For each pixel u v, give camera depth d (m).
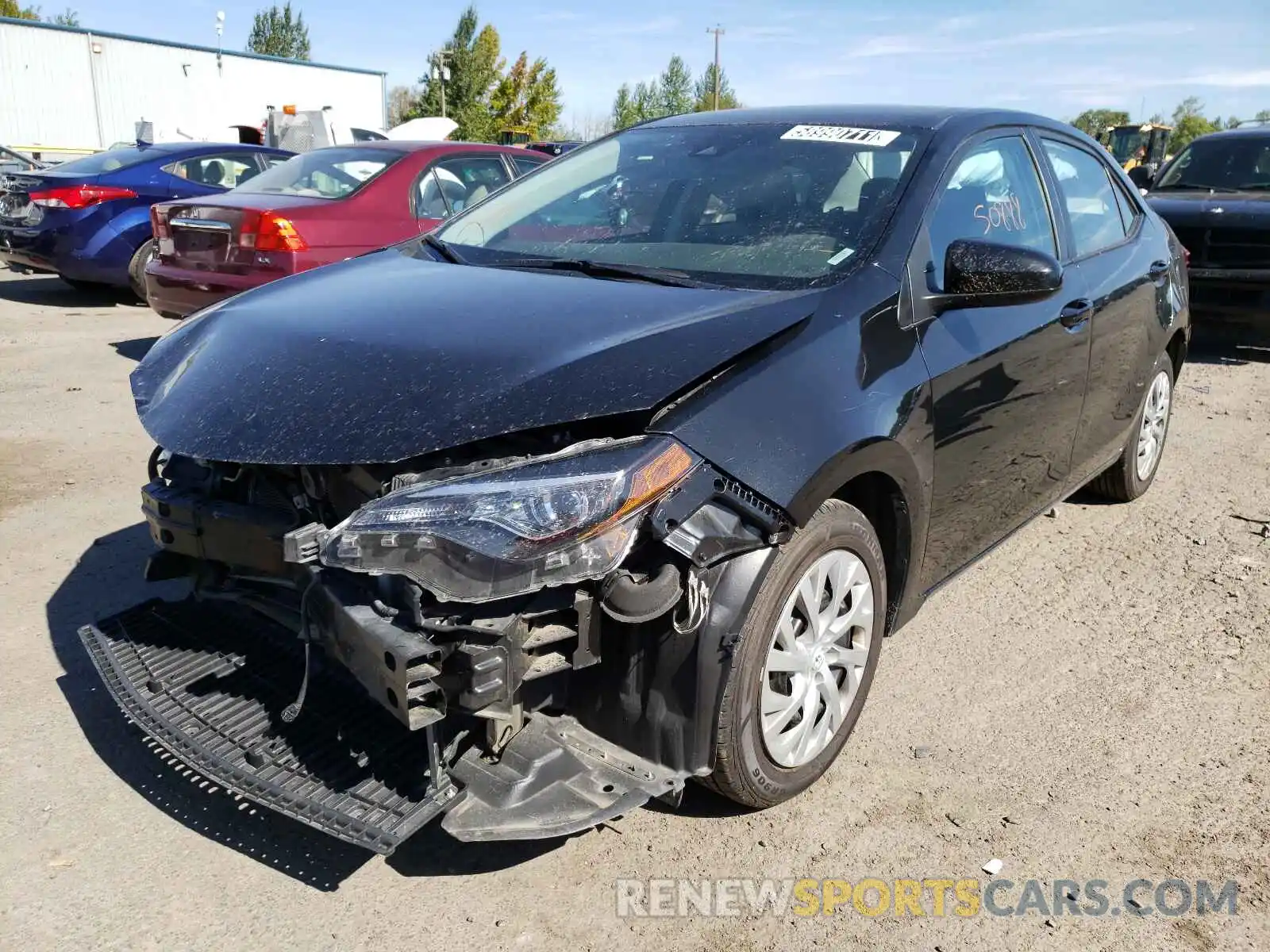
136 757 2.84
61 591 3.78
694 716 2.27
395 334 2.53
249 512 2.52
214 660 2.75
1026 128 3.80
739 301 2.64
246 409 2.42
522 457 2.14
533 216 3.55
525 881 2.41
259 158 10.44
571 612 2.20
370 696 2.35
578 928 2.27
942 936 2.28
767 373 2.38
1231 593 4.04
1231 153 9.12
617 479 2.09
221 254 6.64
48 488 4.83
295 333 2.65
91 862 2.42
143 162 9.63
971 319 3.03
